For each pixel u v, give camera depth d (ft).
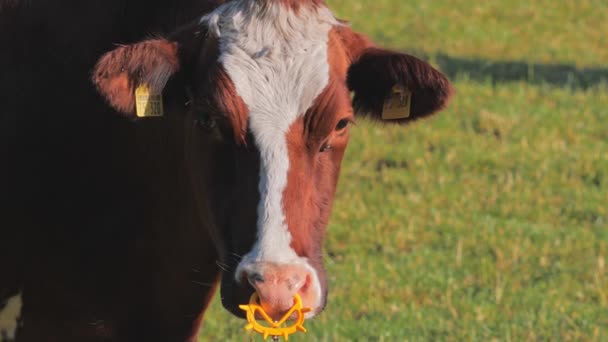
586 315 48.24
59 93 32.81
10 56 33.12
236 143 28.71
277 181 28.19
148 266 33.53
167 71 29.37
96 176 32.96
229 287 28.40
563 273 53.42
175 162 32.42
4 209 33.04
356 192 63.26
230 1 30.53
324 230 29.25
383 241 57.11
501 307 49.14
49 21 33.19
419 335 45.85
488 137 74.33
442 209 61.82
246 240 28.04
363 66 30.60
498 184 65.82
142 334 34.19
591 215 62.18
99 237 33.19
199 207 31.19
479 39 102.83
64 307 33.96
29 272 33.58
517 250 55.57
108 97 28.76
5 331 34.17
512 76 90.89
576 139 74.23
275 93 28.76
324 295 28.48
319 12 30.27
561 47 101.86
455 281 52.11
